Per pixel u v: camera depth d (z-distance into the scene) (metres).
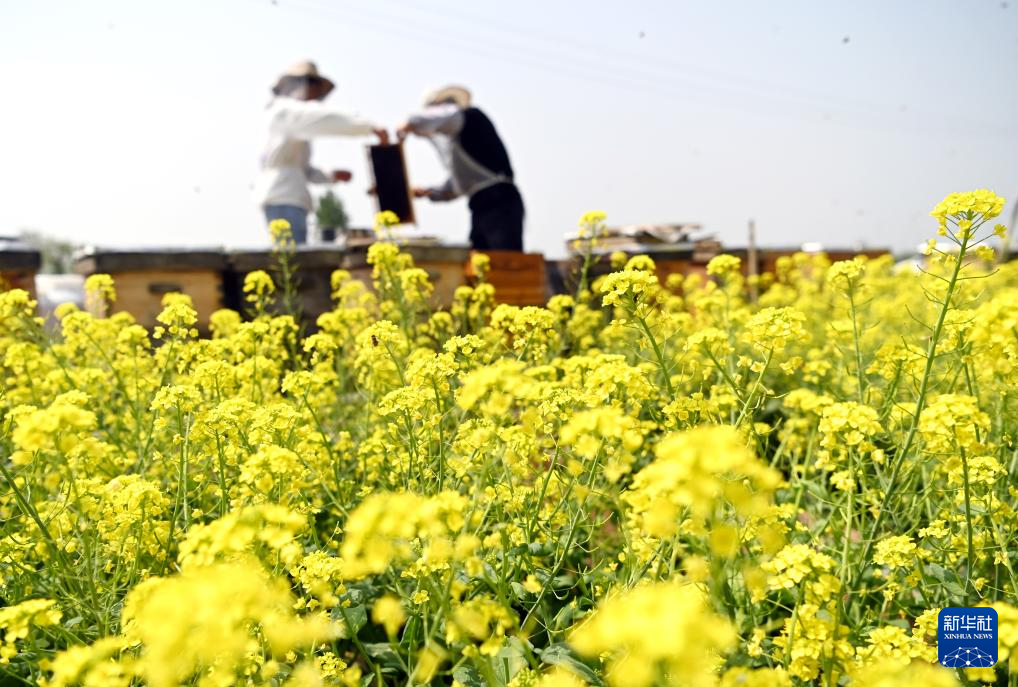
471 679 1.79
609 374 2.13
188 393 2.53
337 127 6.72
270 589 1.44
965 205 2.21
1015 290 1.91
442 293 6.17
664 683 0.95
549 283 8.44
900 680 1.19
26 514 2.30
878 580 2.42
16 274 5.27
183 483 2.39
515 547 2.22
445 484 2.60
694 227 8.27
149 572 2.32
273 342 4.22
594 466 2.16
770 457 3.59
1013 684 1.66
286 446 2.49
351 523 1.25
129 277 5.50
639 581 1.93
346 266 6.09
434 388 2.58
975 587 2.13
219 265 5.74
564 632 2.00
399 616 1.32
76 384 3.64
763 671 1.45
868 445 2.25
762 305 7.07
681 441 1.10
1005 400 2.70
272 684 1.78
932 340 2.29
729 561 1.89
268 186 6.95
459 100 7.56
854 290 3.03
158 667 1.07
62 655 1.41
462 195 7.49
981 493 2.31
